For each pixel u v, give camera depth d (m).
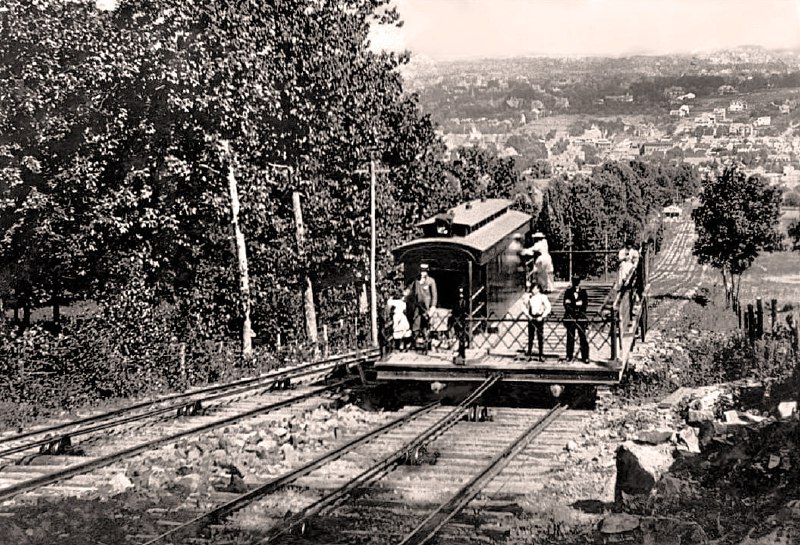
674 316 39.66
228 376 28.12
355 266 40.66
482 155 61.75
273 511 12.95
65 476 14.84
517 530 11.85
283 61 36.75
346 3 39.91
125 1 31.70
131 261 29.16
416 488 14.19
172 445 17.31
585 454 16.11
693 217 54.62
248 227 36.41
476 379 20.22
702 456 13.50
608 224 57.41
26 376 23.38
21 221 28.52
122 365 25.28
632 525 11.43
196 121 30.81
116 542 11.79
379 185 40.50
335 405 21.59
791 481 12.08
